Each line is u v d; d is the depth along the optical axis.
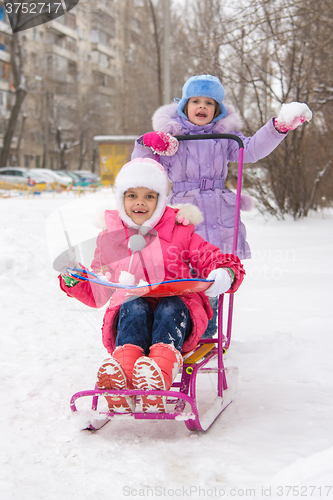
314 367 3.25
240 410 2.69
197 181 3.48
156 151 3.28
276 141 3.42
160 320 2.46
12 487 1.93
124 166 2.72
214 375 3.26
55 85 44.75
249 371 3.32
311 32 9.94
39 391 2.96
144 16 26.88
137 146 3.40
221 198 3.44
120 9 36.66
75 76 47.56
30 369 3.33
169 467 2.08
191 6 15.05
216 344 2.90
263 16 9.20
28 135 47.09
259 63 10.73
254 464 2.05
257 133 3.46
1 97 41.62
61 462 2.14
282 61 10.70
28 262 6.28
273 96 11.02
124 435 2.43
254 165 11.58
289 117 3.29
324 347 3.55
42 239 7.80
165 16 12.41
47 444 2.32
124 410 2.32
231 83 10.70
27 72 40.44
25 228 9.06
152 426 2.54
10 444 2.31
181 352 2.62
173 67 18.88
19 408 2.73
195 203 3.39
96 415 2.36
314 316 4.30
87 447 2.28
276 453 2.14
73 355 3.64
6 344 3.83
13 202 18.34
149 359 2.22
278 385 3.04
